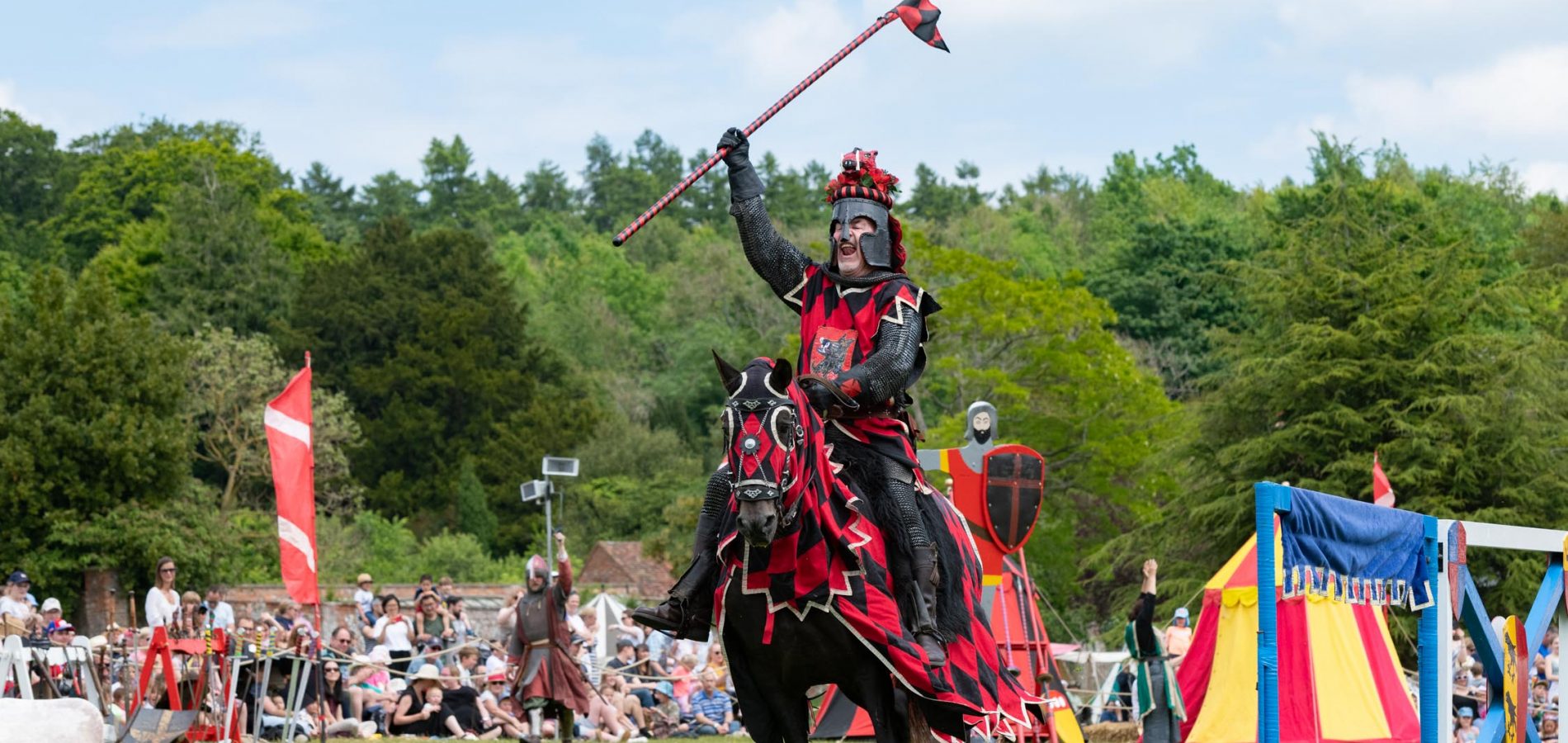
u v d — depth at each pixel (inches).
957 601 350.6
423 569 2345.0
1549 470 1505.9
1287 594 366.6
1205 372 2972.4
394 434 2832.2
